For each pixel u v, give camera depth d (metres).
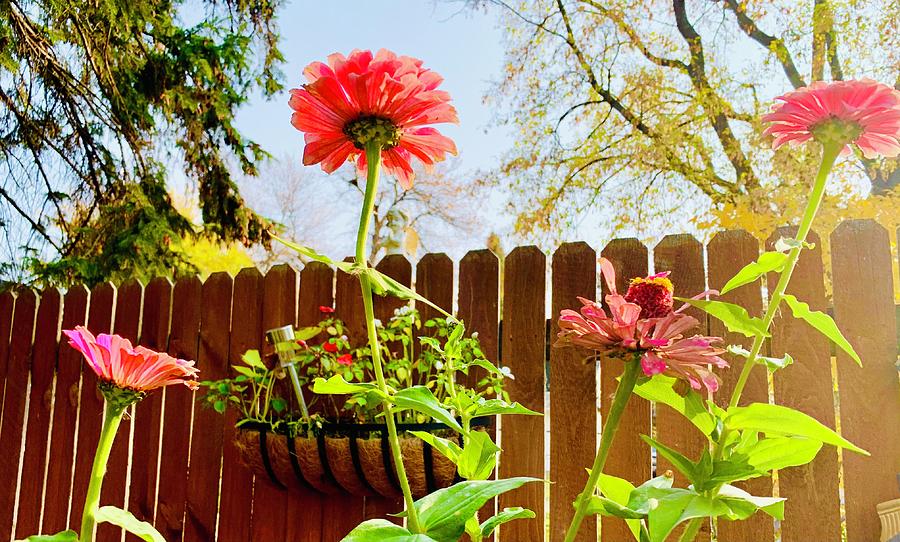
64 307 3.03
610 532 2.12
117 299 2.93
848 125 0.85
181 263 5.45
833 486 1.98
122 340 0.75
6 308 3.10
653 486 0.81
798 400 2.03
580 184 9.11
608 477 0.90
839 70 7.92
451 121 0.81
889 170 6.55
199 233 5.84
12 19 4.38
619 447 2.15
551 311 2.31
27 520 2.88
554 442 2.22
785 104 0.88
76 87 4.96
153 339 2.83
